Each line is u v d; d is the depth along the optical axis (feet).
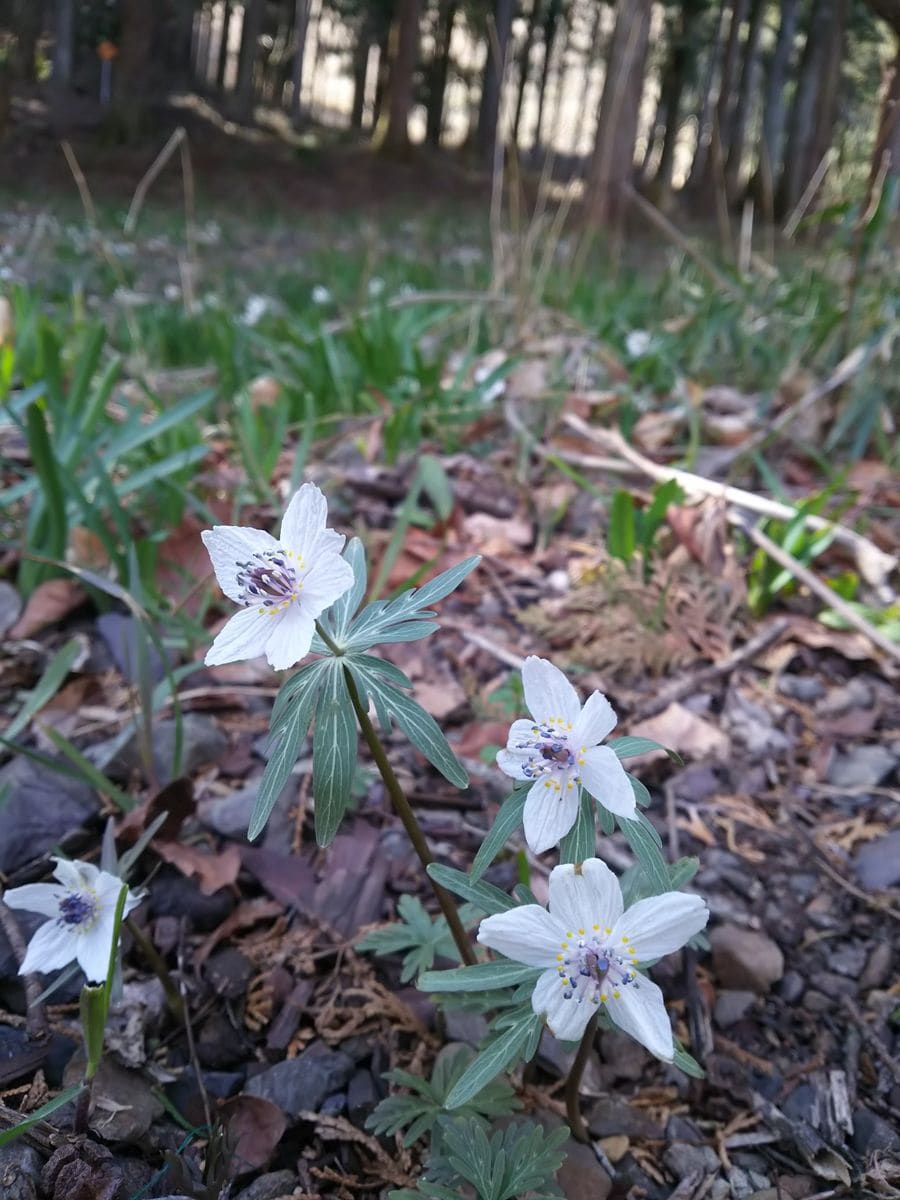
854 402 0.98
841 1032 0.45
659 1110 0.41
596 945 0.29
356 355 1.11
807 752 0.62
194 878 0.48
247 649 0.30
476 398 1.05
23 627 0.67
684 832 0.56
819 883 0.53
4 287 1.18
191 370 1.24
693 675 0.68
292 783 0.55
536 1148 0.33
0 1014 0.42
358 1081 0.41
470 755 0.59
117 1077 0.39
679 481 0.80
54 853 0.46
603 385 1.14
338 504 0.85
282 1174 0.37
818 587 0.70
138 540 0.74
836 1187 0.39
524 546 0.84
